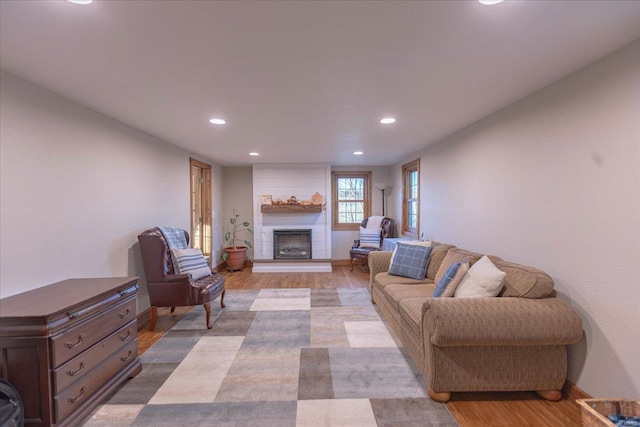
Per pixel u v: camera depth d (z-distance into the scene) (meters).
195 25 1.52
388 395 2.21
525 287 2.21
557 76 2.16
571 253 2.13
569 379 2.18
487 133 3.12
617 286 1.83
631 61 1.73
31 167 2.23
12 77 2.09
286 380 2.40
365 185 7.13
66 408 1.80
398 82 2.25
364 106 2.77
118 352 2.27
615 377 1.85
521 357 2.11
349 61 1.92
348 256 7.13
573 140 2.10
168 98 2.54
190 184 5.09
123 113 2.94
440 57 1.88
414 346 2.53
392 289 3.28
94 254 2.86
